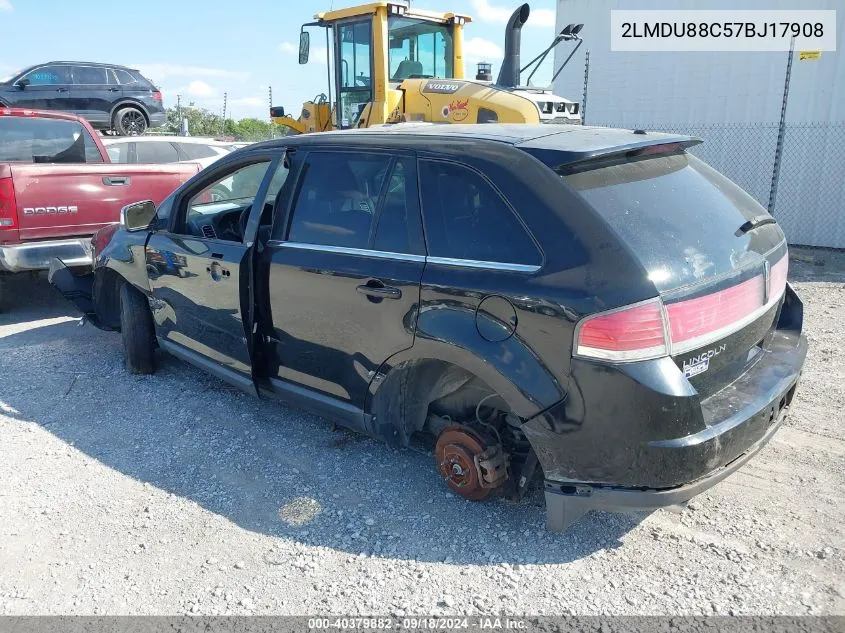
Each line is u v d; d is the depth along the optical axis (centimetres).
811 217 993
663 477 270
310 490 369
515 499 343
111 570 308
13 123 736
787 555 303
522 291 282
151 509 354
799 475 364
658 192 306
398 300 326
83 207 682
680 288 270
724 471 286
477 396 345
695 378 283
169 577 303
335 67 941
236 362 425
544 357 279
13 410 475
